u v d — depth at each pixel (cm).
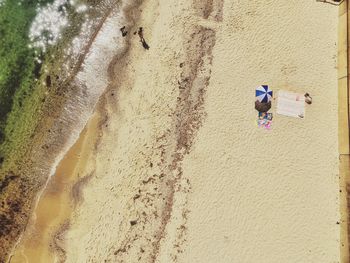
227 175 1341
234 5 1523
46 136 1508
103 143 1473
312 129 1370
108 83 1539
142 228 1344
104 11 1611
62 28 1595
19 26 1586
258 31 1482
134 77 1519
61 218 1422
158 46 1527
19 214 1441
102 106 1519
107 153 1458
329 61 1430
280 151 1352
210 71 1451
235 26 1497
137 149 1429
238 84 1427
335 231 1277
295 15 1489
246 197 1318
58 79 1552
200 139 1386
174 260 1288
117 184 1410
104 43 1578
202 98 1427
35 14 1598
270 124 1378
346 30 1407
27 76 1552
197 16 1527
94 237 1373
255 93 1409
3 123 1516
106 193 1411
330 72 1420
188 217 1318
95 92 1538
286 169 1336
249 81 1427
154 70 1505
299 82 1414
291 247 1272
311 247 1269
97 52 1573
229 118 1394
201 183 1343
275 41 1466
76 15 1606
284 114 1384
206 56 1471
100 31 1592
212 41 1486
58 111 1527
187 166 1367
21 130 1514
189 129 1405
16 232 1427
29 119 1523
